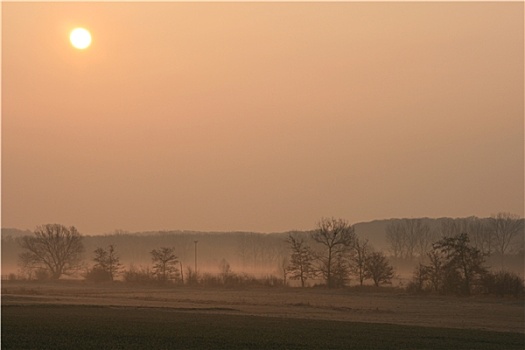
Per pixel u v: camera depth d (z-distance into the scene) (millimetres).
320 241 174375
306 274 169625
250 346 55281
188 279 174000
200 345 54938
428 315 95500
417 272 151250
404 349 56062
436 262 141000
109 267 190500
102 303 105688
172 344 55000
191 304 107625
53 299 114250
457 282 136125
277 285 165250
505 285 132750
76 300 112750
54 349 50906
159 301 114188
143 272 182250
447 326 79562
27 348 51125
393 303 117250
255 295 135250
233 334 62469
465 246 137375
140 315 80938
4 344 52938
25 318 73250
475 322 86125
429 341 61188
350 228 181375
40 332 60188
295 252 181125
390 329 70438
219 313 88312
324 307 106688
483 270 136125
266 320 78000
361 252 163500
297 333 64688
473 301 122500
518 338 65062
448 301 122562
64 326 65188
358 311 100500
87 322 69625
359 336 63406
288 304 111000
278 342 57906
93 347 52094
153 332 62281
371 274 159750
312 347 55656
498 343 61125
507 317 93875
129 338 57719
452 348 57281
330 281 163000
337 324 75125
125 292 142000
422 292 139250
